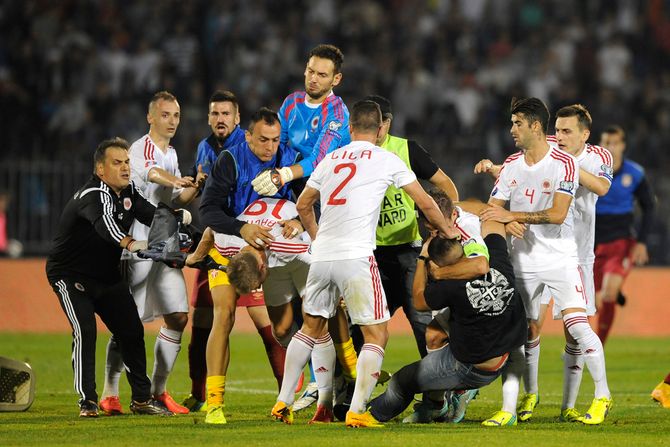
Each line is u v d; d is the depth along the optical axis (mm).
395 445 23406
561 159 28625
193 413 30766
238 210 28656
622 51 87250
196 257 27875
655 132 79812
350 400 29641
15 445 23453
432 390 27609
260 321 32125
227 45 84250
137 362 29703
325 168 26906
